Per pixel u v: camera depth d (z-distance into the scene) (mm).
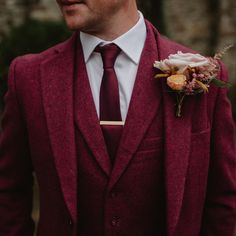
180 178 1733
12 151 1896
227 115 1850
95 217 1771
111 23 1773
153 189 1771
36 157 1812
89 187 1756
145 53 1804
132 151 1729
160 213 1799
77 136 1762
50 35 5277
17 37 5109
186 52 1867
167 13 8273
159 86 1780
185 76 1733
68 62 1809
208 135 1806
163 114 1762
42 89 1789
